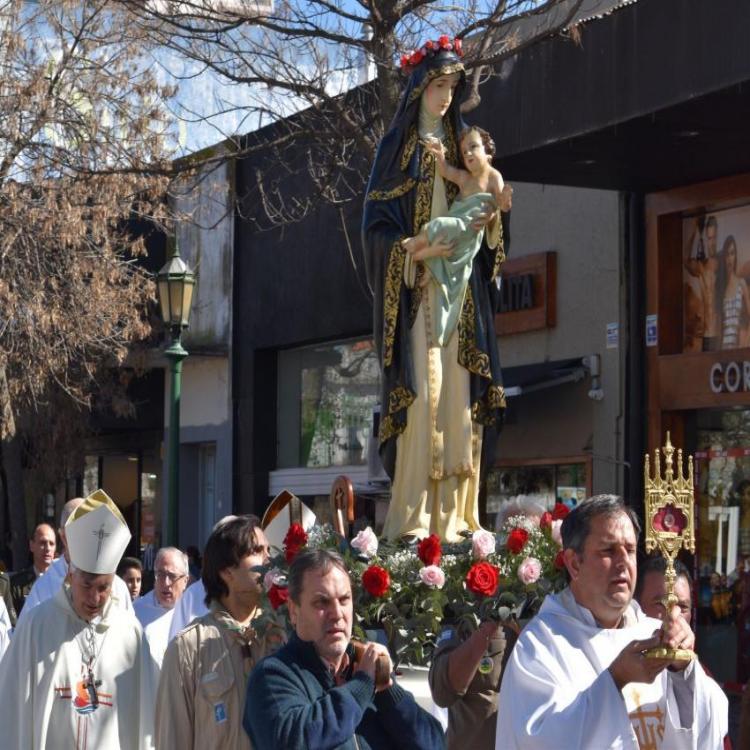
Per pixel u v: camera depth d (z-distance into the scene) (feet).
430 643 22.61
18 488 85.97
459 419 26.25
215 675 20.81
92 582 24.66
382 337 26.66
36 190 71.56
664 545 16.26
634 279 56.13
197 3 59.21
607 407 57.06
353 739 17.15
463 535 25.53
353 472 75.51
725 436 53.42
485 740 21.66
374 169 27.61
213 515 88.84
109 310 72.74
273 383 82.38
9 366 74.23
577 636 16.70
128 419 91.56
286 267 78.89
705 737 17.01
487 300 27.02
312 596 17.30
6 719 24.64
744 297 52.49
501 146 47.57
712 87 39.58
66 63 72.23
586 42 44.06
